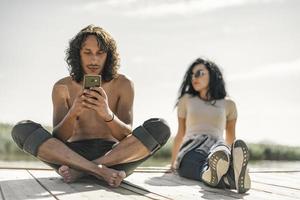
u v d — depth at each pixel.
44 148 3.70
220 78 4.62
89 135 4.00
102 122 3.98
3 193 3.18
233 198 3.26
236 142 3.50
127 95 4.01
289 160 16.27
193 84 4.61
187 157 4.34
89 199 2.97
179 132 4.79
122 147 3.74
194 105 4.56
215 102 4.58
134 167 3.89
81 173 3.79
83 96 3.61
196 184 4.03
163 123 3.78
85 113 3.95
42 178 4.12
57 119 3.93
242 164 3.49
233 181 3.61
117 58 3.98
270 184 4.33
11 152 12.12
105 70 3.96
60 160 3.69
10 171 4.82
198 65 4.64
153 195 3.26
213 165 3.64
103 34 3.86
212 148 3.82
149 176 4.75
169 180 4.35
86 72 3.90
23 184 3.68
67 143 3.91
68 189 3.42
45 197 3.03
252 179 4.86
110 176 3.55
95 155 3.87
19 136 3.78
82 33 3.86
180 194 3.38
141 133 3.75
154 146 3.79
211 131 4.48
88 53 3.83
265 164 13.58
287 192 3.68
